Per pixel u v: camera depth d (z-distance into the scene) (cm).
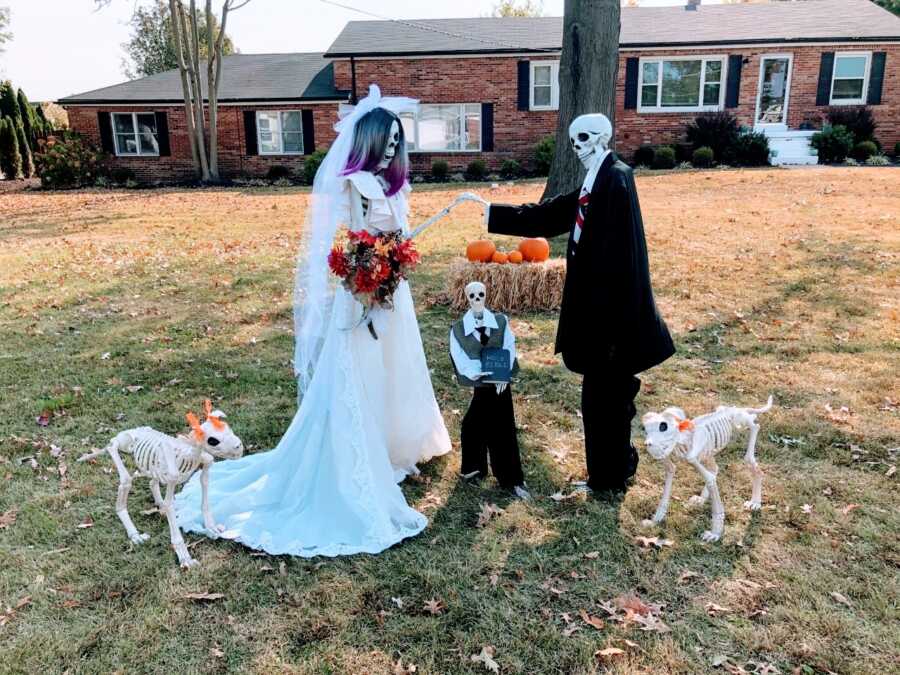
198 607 275
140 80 2359
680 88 2053
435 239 1052
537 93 2072
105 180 2178
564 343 341
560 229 360
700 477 376
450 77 2064
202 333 639
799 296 707
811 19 2153
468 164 2127
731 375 518
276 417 458
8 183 2311
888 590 281
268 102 2094
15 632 261
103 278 859
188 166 2188
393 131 324
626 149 2100
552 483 374
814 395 477
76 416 462
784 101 2073
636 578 292
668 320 646
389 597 281
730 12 2295
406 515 331
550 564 303
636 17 2291
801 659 246
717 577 292
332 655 249
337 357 331
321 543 313
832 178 1566
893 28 2023
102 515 341
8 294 788
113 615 270
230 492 355
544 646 254
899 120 2048
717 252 907
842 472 377
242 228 1229
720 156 1986
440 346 594
